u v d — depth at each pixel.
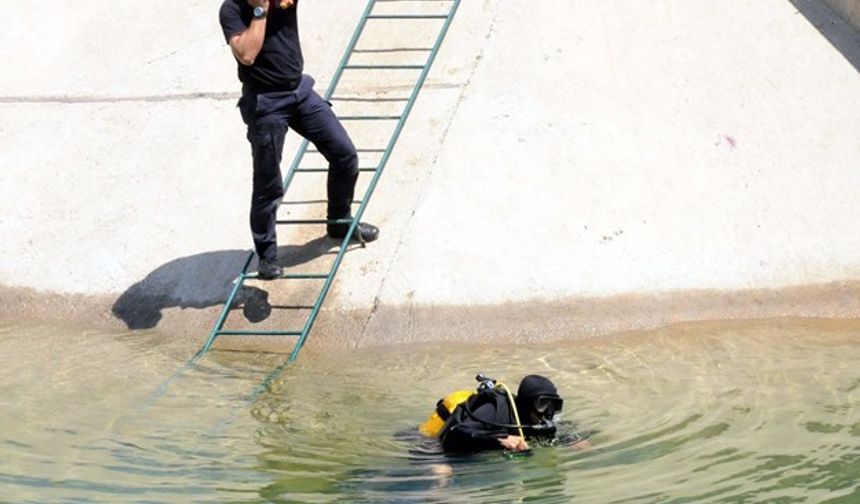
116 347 17.52
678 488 12.71
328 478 13.23
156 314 18.39
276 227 19.31
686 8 22.28
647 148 19.89
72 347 17.52
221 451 14.05
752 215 18.95
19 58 23.14
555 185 19.34
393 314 17.73
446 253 18.44
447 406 14.14
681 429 14.34
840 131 20.19
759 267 18.28
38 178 20.73
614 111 20.45
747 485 12.84
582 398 15.34
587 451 13.77
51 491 12.96
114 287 18.91
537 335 17.45
